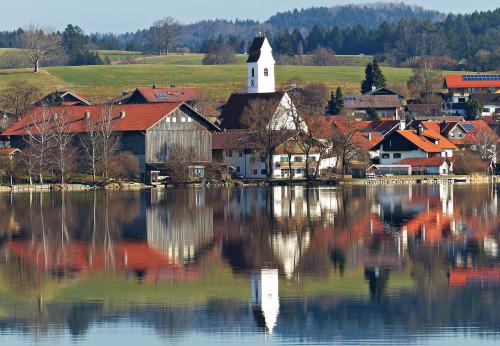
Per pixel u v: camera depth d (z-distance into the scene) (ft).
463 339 509.76
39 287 621.72
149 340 514.68
